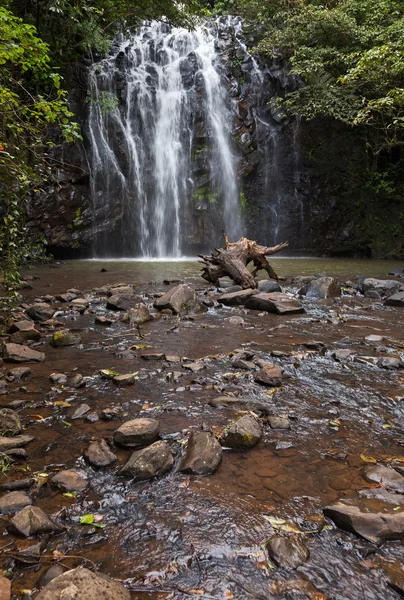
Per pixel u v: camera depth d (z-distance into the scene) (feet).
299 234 53.16
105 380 9.92
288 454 6.78
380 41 43.91
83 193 43.80
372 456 6.70
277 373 9.95
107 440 7.14
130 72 49.24
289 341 13.32
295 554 4.60
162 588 4.23
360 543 4.83
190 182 50.67
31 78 32.22
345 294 22.30
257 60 53.72
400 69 35.29
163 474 6.19
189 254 50.85
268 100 52.85
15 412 7.75
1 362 10.83
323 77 45.24
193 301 17.81
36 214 40.37
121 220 46.68
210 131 51.26
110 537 4.93
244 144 51.21
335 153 52.42
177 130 50.78
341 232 52.24
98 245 45.34
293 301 17.98
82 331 14.48
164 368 10.71
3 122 10.28
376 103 34.19
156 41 53.98
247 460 6.61
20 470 6.28
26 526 4.94
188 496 5.69
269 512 5.35
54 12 33.94
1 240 12.07
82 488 5.84
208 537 4.92
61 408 8.38
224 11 63.21
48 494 5.73
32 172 11.14
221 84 52.65
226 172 51.47
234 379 9.94
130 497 5.67
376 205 52.01
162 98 50.14
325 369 10.75
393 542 4.86
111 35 46.96
